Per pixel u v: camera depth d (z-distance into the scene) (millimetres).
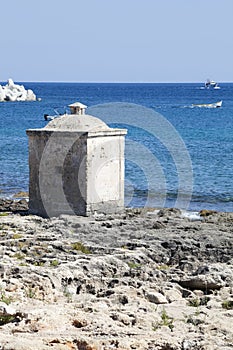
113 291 19062
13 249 25406
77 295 19125
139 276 21891
